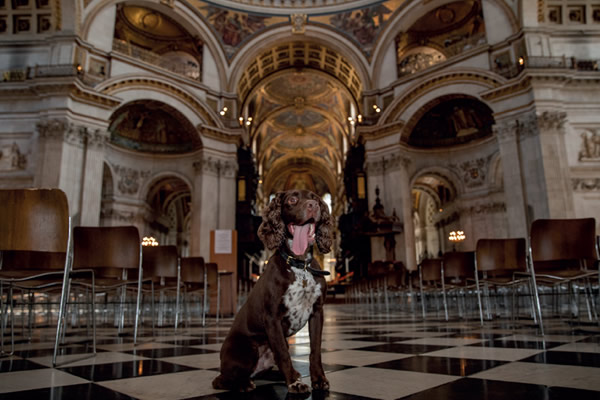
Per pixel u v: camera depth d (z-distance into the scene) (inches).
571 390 77.4
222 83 944.9
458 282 315.9
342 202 1614.2
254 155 1342.3
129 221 927.0
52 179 660.7
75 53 722.2
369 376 96.4
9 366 120.3
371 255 866.8
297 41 1000.9
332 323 307.0
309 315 85.3
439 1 840.9
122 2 825.5
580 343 148.9
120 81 771.4
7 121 704.4
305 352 152.9
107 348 165.0
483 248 233.9
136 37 926.4
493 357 120.9
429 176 972.6
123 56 785.6
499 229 863.7
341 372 103.0
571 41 703.1
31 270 142.9
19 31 735.7
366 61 948.0
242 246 983.6
